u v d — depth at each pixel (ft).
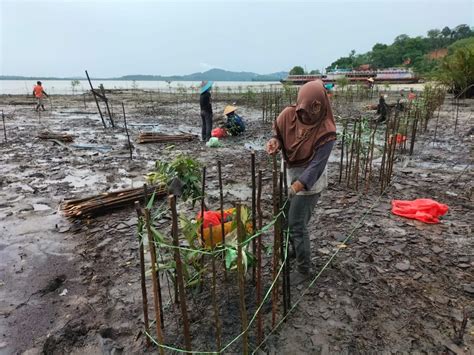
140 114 71.31
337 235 17.15
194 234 11.96
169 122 59.72
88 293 13.33
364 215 19.48
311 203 12.57
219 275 13.93
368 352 10.37
